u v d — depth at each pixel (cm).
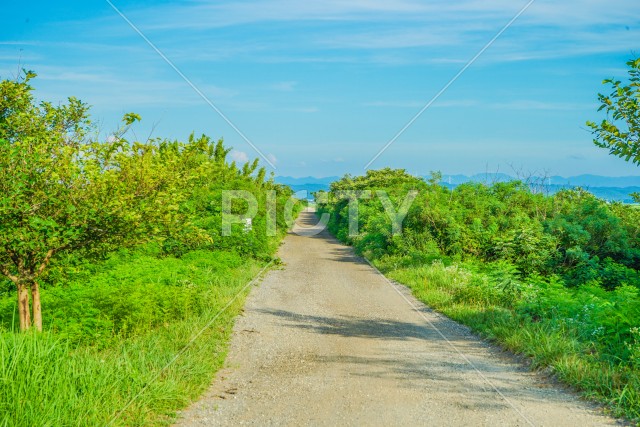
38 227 751
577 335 938
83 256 890
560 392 725
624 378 723
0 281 1170
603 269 1939
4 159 742
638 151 945
